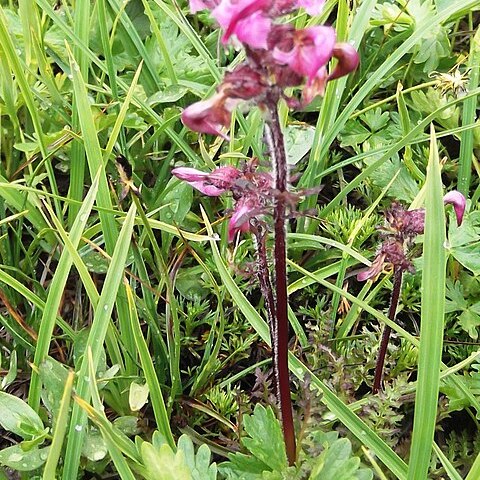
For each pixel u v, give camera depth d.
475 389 0.34
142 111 0.44
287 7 0.20
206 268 0.36
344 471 0.27
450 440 0.36
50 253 0.40
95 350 0.28
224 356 0.39
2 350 0.38
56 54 0.45
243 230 0.26
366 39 0.50
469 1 0.43
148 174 0.45
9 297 0.39
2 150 0.43
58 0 0.51
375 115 0.46
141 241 0.39
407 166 0.43
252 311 0.32
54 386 0.30
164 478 0.25
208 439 0.36
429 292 0.24
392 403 0.32
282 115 0.42
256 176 0.25
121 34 0.47
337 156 0.45
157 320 0.37
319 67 0.20
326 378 0.36
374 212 0.44
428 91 0.46
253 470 0.29
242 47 0.21
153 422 0.36
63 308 0.41
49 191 0.44
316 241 0.41
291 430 0.29
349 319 0.38
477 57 0.46
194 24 0.51
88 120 0.33
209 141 0.45
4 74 0.40
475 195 0.43
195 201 0.44
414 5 0.48
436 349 0.24
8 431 0.36
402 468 0.27
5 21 0.39
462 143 0.43
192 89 0.44
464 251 0.38
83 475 0.33
